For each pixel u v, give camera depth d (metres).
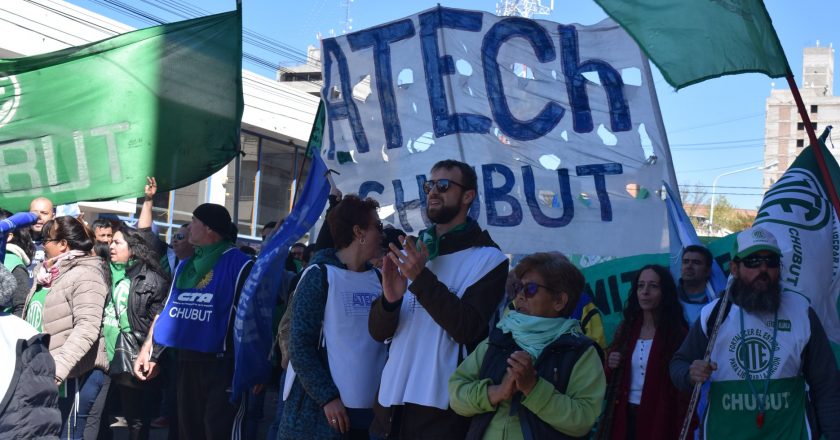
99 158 7.18
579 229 6.44
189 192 22.02
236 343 5.32
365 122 7.23
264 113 22.92
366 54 7.22
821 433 4.21
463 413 3.65
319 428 4.29
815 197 5.26
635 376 5.17
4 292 3.57
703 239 8.77
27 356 3.50
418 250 3.84
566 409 3.39
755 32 4.57
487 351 3.71
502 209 6.62
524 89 6.67
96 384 6.35
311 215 5.50
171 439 6.56
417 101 7.00
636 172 6.35
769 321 4.22
